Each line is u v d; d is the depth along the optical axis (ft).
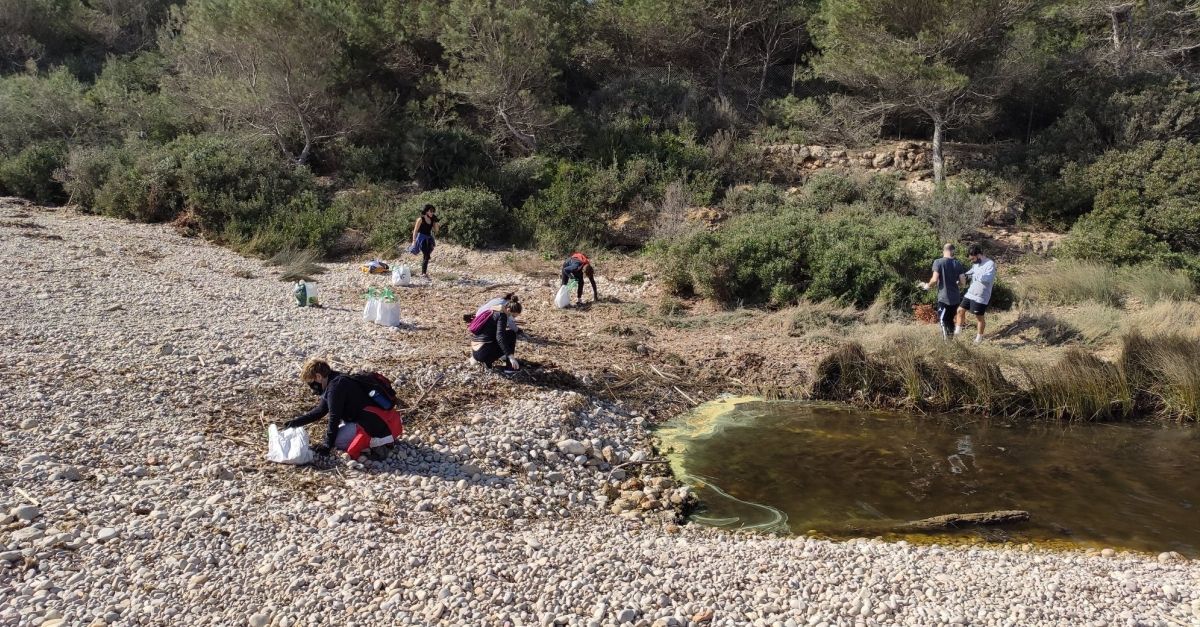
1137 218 50.52
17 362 23.07
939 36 59.11
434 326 33.76
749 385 30.89
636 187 59.00
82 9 85.05
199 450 19.16
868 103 65.62
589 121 66.85
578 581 15.11
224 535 15.66
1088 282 41.75
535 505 19.60
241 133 61.57
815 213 50.26
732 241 42.98
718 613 14.26
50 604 12.97
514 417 23.95
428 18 67.77
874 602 14.97
